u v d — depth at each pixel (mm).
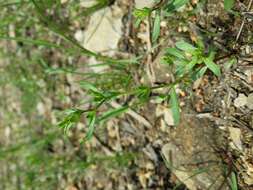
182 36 248
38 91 344
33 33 341
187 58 222
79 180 318
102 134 301
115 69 281
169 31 253
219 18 233
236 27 226
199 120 243
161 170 268
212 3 235
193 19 243
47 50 333
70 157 324
